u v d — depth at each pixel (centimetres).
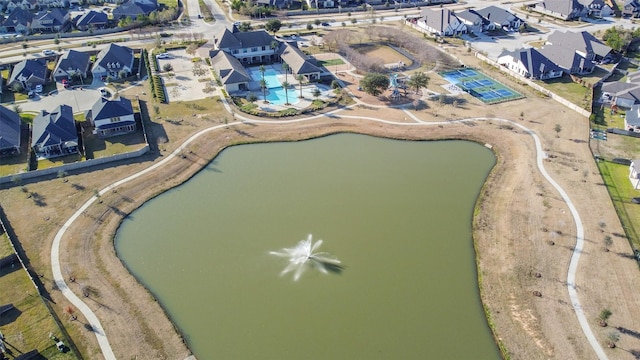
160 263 7312
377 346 6119
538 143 10062
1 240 7556
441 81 12912
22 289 6725
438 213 8319
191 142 10175
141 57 14450
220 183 9075
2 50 15262
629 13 18400
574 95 12100
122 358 5875
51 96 12188
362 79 12100
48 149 9650
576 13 18175
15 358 5747
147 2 18850
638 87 11494
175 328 6309
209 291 6869
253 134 10512
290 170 9431
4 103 11800
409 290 6881
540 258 7238
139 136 10419
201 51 14612
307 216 8238
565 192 8581
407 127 10781
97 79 13100
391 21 18050
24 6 19562
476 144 10256
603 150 9850
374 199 8644
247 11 18512
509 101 11850
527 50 13225
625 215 8069
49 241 7588
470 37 16262
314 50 14938
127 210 8331
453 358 5956
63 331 6150
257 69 13625
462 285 6962
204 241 7719
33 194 8606
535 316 6384
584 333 6138
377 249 7562
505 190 8738
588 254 7269
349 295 6806
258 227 8000
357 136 10538
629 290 6694
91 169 9306
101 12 18050
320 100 11856
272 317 6494
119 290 6812
